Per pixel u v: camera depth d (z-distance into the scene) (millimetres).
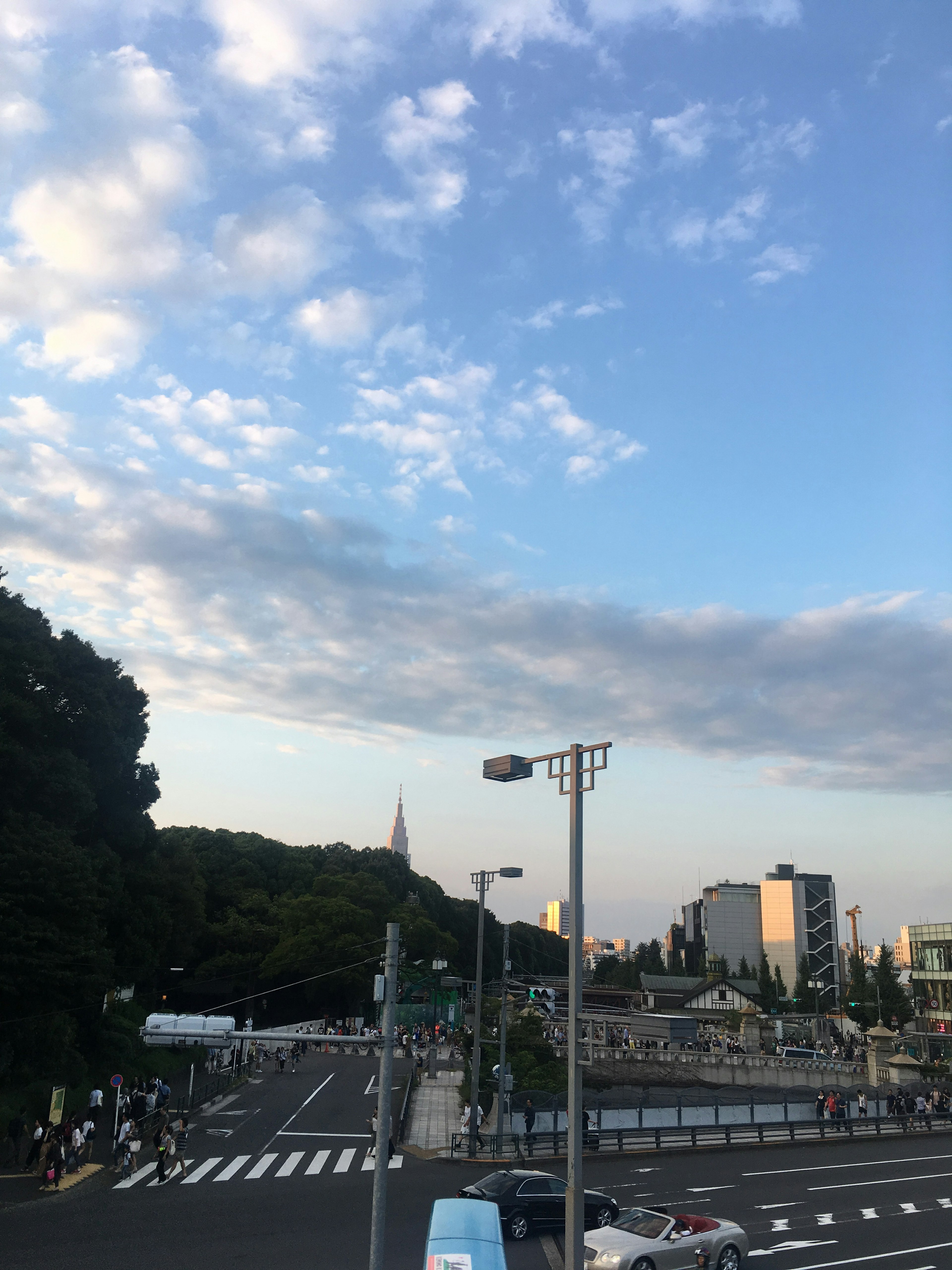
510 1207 23359
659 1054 63750
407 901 117562
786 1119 44000
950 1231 25203
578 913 18891
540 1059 57875
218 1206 25344
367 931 89562
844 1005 117750
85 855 43375
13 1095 35656
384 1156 17234
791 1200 28359
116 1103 38500
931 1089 52812
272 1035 18906
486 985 97188
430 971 94125
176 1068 54875
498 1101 35156
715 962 153750
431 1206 25938
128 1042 47531
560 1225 24078
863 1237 24188
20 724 42281
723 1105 43625
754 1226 24875
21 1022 37906
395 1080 54875
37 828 41156
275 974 84750
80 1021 45250
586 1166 32812
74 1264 19797
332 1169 30906
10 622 44312
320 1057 67812
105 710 48688
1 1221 23078
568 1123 35656
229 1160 31875
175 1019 40344
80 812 44969
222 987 88625
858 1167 34844
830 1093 45250
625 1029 83188
